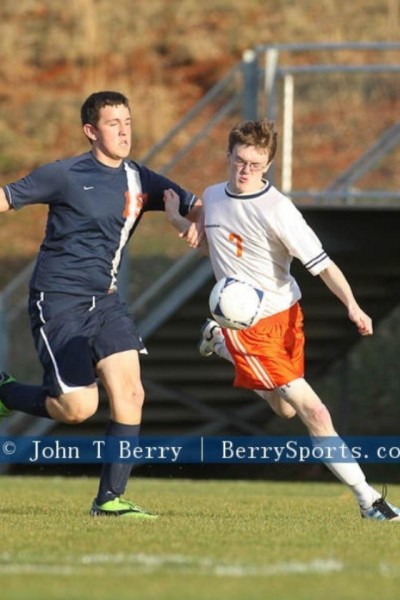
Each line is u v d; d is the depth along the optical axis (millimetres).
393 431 62781
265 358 26703
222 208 26859
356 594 17031
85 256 26344
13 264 72500
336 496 37375
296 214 26391
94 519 25922
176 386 56562
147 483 44938
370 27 89938
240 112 53469
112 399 26328
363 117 58219
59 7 95062
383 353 67250
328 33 89812
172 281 51688
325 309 55938
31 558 19953
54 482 44281
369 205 49531
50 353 26234
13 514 27672
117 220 26641
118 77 89188
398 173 55188
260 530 23969
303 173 55125
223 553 20594
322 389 65375
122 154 26453
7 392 27516
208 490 40812
